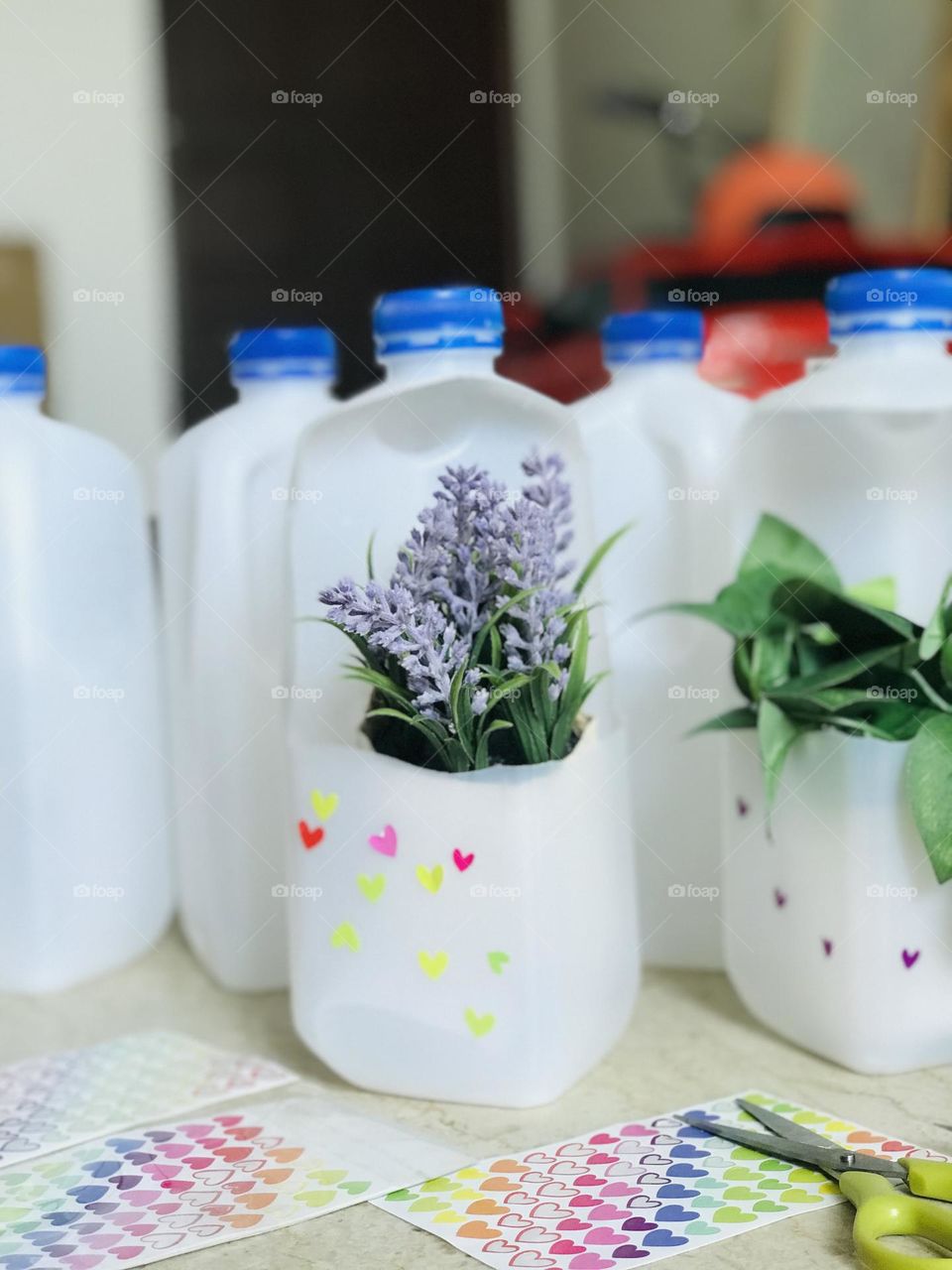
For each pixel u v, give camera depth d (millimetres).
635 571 639
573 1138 473
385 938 505
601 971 530
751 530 600
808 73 1001
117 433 915
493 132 994
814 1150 438
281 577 637
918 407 531
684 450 628
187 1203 437
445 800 490
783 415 574
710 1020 591
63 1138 490
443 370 535
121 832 684
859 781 507
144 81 915
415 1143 474
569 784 508
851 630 535
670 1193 428
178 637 682
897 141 994
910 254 858
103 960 678
